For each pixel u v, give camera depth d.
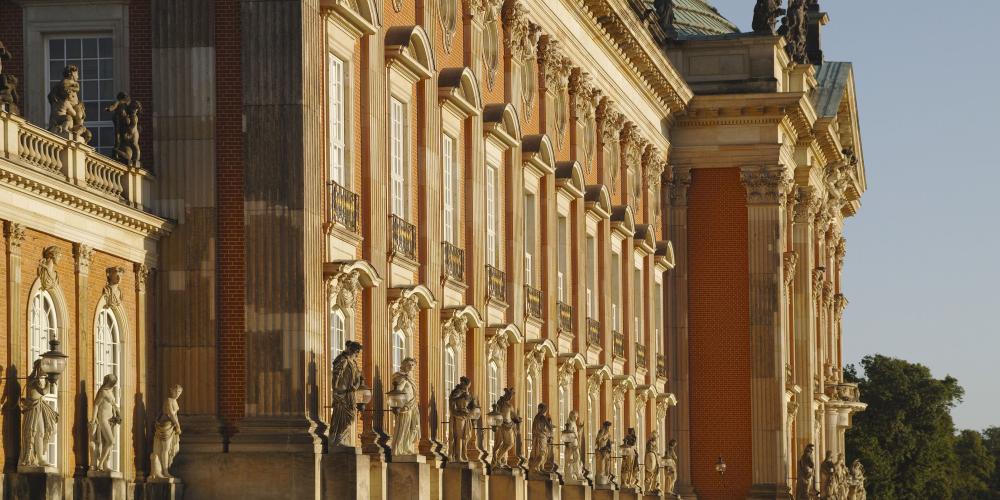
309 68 62.75
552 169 94.94
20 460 52.69
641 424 115.06
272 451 61.00
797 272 141.75
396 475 68.75
